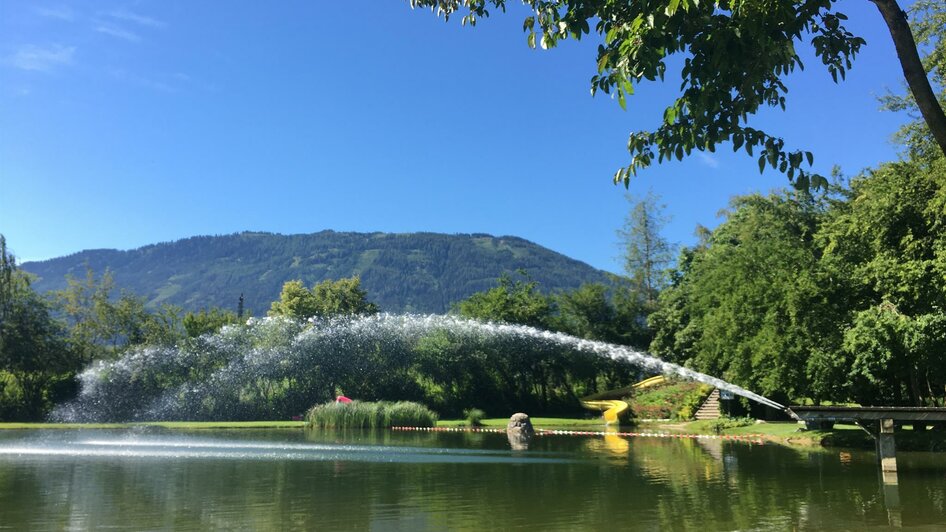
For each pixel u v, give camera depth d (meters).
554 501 10.73
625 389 53.81
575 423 39.22
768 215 42.50
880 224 21.64
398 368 48.12
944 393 24.91
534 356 52.25
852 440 21.50
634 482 12.98
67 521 9.05
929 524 8.80
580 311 61.16
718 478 13.54
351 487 12.32
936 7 21.41
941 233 19.64
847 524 8.82
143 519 9.23
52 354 43.03
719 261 33.31
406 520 9.20
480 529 8.59
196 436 26.27
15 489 11.97
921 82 5.23
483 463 16.52
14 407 41.56
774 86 6.01
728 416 33.97
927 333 18.69
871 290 22.03
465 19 7.90
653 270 68.62
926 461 16.70
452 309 68.31
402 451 19.72
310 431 30.39
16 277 43.47
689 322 50.97
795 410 14.95
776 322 22.98
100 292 52.06
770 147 5.83
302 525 8.87
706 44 5.68
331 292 63.50
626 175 6.35
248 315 53.78
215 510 9.92
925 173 20.98
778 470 14.94
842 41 5.97
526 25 7.26
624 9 6.17
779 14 5.43
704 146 6.13
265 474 14.19
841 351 21.16
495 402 51.59
